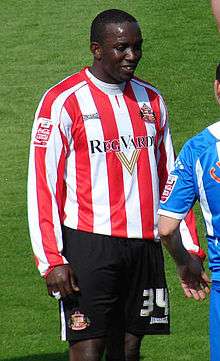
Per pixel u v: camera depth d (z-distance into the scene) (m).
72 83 15.98
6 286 22.77
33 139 15.73
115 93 16.02
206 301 21.83
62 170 15.80
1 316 21.34
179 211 14.09
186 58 37.12
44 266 15.56
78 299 15.89
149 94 16.33
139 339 16.62
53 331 20.67
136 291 16.30
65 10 41.59
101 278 15.88
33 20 41.00
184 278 14.89
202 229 25.73
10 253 24.47
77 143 15.80
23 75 36.56
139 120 16.06
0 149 31.00
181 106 33.84
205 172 13.74
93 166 15.82
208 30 39.03
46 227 15.59
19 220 26.25
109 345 16.61
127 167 15.94
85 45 38.50
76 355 16.06
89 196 15.85
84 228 15.88
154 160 16.17
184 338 20.23
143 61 36.94
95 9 41.41
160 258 16.36
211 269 14.00
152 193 16.11
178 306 21.69
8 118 33.41
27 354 19.72
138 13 40.59
